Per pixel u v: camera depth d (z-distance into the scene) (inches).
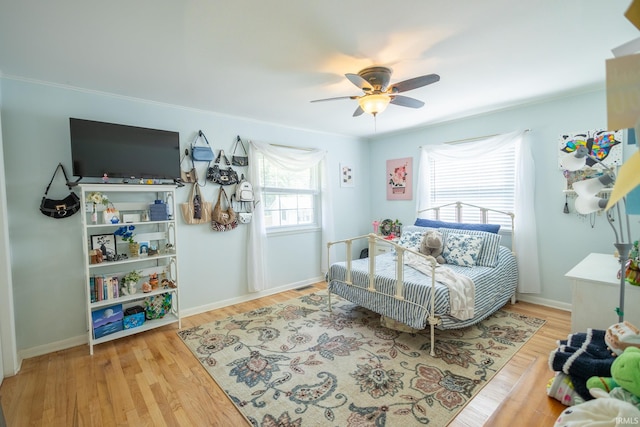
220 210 134.8
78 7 60.5
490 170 145.9
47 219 99.1
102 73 92.8
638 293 74.1
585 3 62.0
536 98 123.2
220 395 75.8
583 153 60.9
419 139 172.1
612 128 18.0
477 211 149.6
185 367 88.5
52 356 96.0
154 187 109.5
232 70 91.7
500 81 104.3
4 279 84.4
